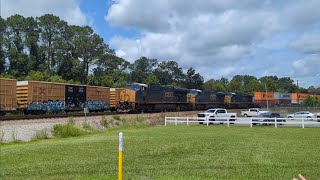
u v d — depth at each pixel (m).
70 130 28.78
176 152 16.16
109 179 10.24
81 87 49.56
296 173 11.14
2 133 24.11
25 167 12.32
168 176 10.66
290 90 172.38
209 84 137.75
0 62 84.75
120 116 41.47
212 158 14.25
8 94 37.31
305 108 84.88
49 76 82.25
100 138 24.00
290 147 17.83
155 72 156.75
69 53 102.44
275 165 12.57
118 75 113.94
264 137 23.91
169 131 30.98
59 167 12.31
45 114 41.41
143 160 13.84
